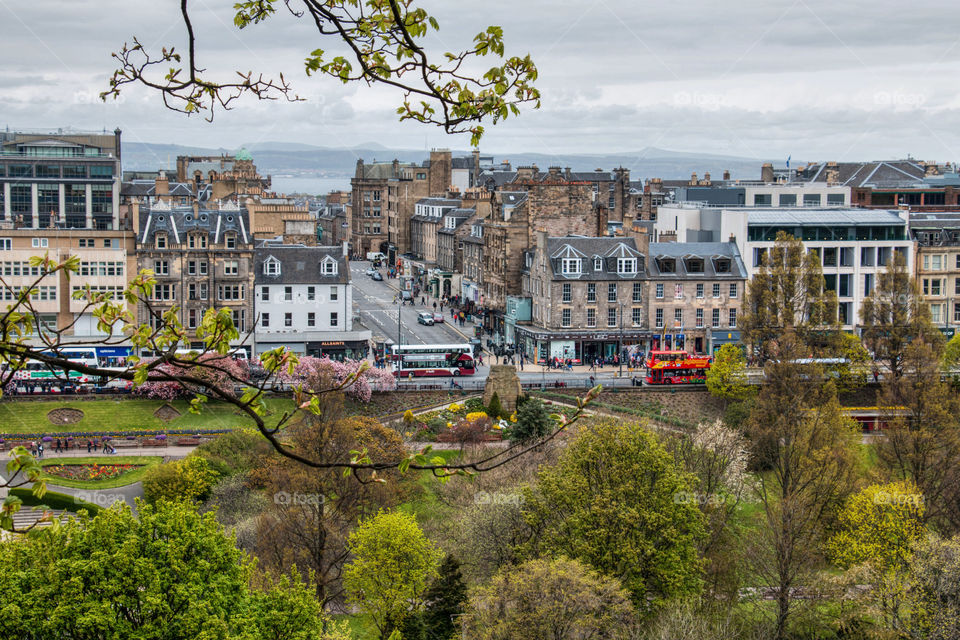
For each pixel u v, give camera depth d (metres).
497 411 134.50
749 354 159.38
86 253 151.38
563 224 184.88
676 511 81.25
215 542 57.44
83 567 52.44
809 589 82.88
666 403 142.88
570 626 68.62
